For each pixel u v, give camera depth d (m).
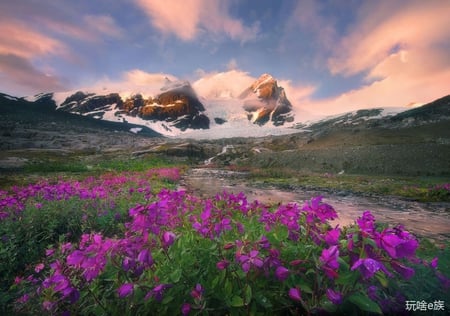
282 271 2.28
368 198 19.59
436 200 18.02
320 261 2.07
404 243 1.92
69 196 8.84
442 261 3.13
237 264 2.64
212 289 2.46
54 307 2.73
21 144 124.44
